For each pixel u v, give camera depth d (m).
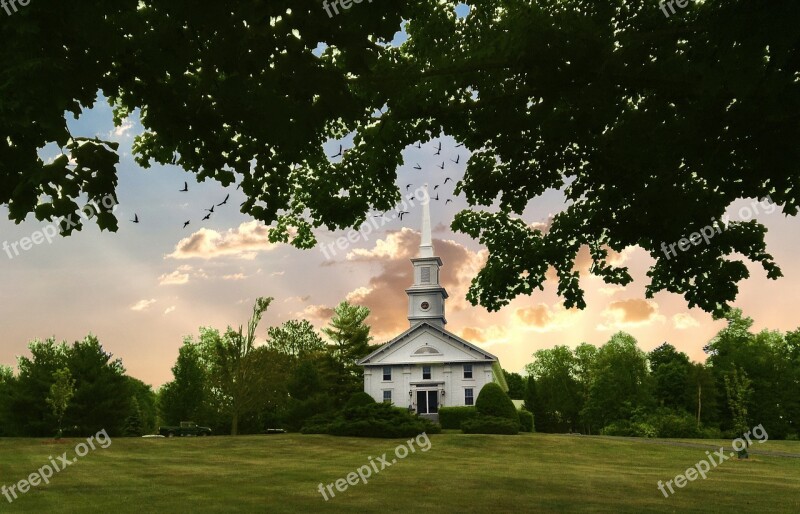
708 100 8.15
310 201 12.81
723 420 67.12
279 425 53.59
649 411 62.62
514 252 14.29
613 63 8.61
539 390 84.50
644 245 12.85
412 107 10.48
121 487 18.17
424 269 73.50
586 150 10.72
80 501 15.37
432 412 58.47
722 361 72.88
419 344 60.12
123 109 11.87
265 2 6.07
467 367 58.91
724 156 8.41
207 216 9.62
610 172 10.93
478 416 48.25
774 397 68.56
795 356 77.44
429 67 10.50
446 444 36.09
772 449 39.34
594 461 29.48
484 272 14.52
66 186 7.94
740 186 9.50
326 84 7.31
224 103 7.98
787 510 14.38
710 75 7.27
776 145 8.02
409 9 6.49
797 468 27.59
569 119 9.83
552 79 8.80
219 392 48.91
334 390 76.25
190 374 57.00
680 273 12.27
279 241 15.81
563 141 10.10
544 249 14.12
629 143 9.88
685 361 82.62
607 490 17.92
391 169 11.85
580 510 13.90
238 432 50.62
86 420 43.38
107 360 46.56
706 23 7.20
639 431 57.69
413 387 59.12
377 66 9.91
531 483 19.47
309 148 8.36
